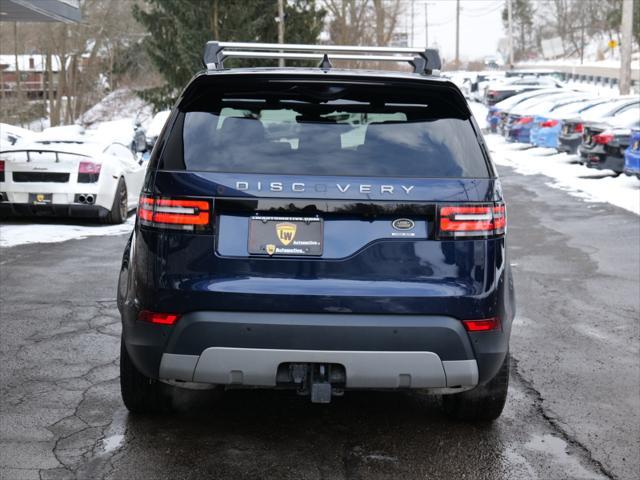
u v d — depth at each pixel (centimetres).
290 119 387
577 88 5638
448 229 371
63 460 400
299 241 367
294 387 379
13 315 690
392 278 369
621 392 521
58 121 5622
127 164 1376
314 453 415
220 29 3834
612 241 1136
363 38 6481
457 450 422
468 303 371
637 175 1656
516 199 1627
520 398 507
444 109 395
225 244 368
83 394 496
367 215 369
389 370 369
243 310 366
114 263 942
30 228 1211
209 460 403
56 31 5512
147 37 4122
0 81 5534
